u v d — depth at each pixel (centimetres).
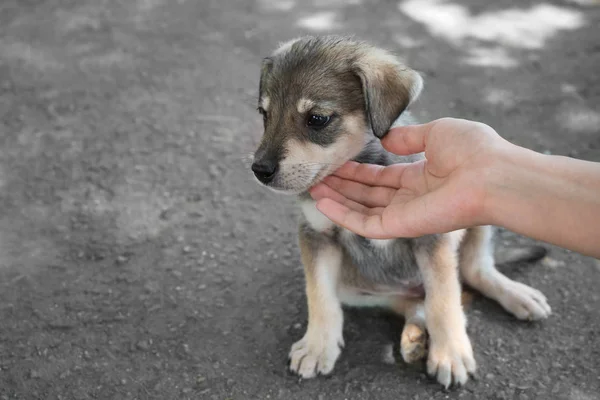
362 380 80
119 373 81
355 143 81
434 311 80
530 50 136
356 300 87
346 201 79
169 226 99
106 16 154
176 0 163
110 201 103
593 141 111
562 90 123
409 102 79
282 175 79
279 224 100
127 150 112
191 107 121
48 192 105
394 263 84
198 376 81
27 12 156
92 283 92
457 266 83
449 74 128
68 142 114
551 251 94
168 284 91
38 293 90
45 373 81
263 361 82
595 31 142
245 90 126
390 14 154
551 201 67
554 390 78
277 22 151
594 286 89
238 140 114
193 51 138
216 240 97
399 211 73
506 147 70
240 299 89
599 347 82
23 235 98
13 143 113
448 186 71
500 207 68
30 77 129
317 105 79
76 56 136
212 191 105
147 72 131
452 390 79
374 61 81
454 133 72
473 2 159
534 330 84
